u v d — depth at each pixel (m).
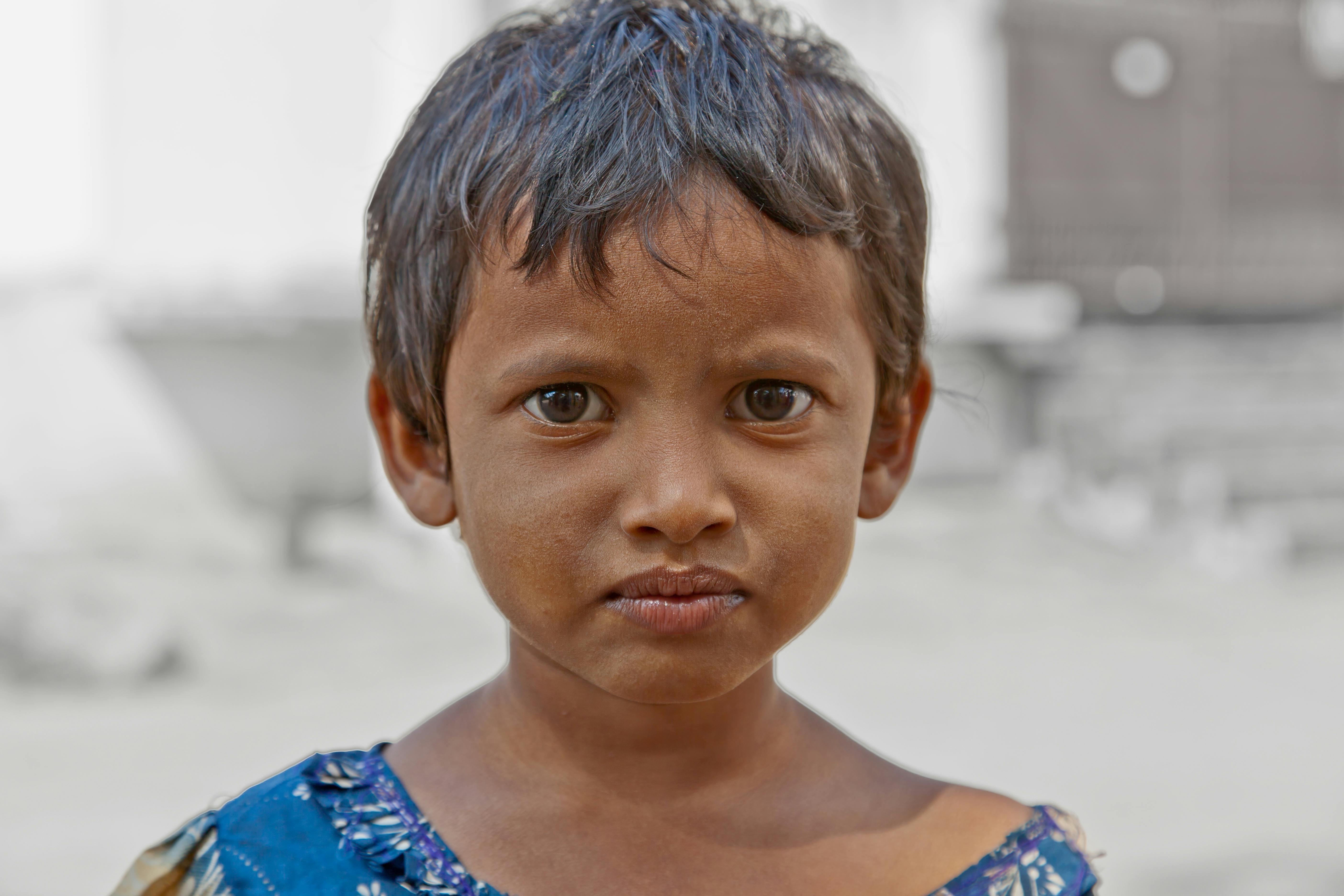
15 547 6.30
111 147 6.71
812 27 1.08
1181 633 5.70
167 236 6.78
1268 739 4.29
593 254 0.76
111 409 6.76
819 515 0.81
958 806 0.95
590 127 0.81
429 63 6.77
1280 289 9.99
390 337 0.95
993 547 7.11
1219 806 3.71
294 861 0.89
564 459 0.79
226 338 6.85
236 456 6.93
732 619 0.79
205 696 4.67
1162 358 9.08
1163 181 9.67
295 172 6.85
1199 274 9.78
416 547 6.72
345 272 6.88
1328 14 9.88
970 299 8.06
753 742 0.92
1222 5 9.62
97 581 5.88
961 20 8.49
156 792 3.76
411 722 4.38
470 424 0.82
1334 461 8.00
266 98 6.80
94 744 4.17
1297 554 7.12
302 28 6.77
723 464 0.78
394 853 0.88
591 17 0.94
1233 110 9.81
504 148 0.84
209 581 6.14
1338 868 3.28
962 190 8.66
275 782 0.95
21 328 6.68
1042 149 9.32
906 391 0.98
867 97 1.00
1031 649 5.39
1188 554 7.12
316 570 6.38
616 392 0.78
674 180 0.78
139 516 6.70
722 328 0.77
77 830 3.47
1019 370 8.39
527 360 0.78
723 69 0.86
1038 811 0.97
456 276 0.85
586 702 0.89
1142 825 3.57
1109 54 9.41
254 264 6.84
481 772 0.92
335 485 7.06
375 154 6.88
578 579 0.78
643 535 0.77
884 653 5.32
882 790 0.95
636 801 0.89
